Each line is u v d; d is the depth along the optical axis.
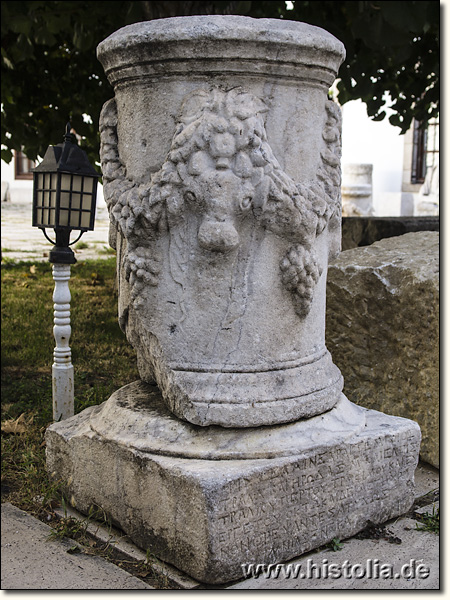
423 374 3.90
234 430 2.91
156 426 2.99
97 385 4.83
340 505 3.04
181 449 2.86
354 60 6.02
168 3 5.20
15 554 2.95
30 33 5.83
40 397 4.61
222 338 2.95
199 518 2.65
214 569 2.66
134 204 2.95
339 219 3.27
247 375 2.95
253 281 2.93
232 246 2.85
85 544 3.04
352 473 3.07
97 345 5.77
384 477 3.20
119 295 3.38
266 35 2.75
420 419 3.93
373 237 6.77
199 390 2.93
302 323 3.09
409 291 3.92
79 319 6.48
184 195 2.85
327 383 3.17
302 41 2.80
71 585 2.71
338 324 4.32
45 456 3.72
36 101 6.68
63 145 3.98
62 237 3.97
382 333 4.11
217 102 2.80
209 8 5.30
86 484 3.20
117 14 5.58
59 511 3.30
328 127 3.13
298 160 2.98
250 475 2.72
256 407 2.90
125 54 2.91
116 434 3.04
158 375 3.10
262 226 2.90
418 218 7.15
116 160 3.19
